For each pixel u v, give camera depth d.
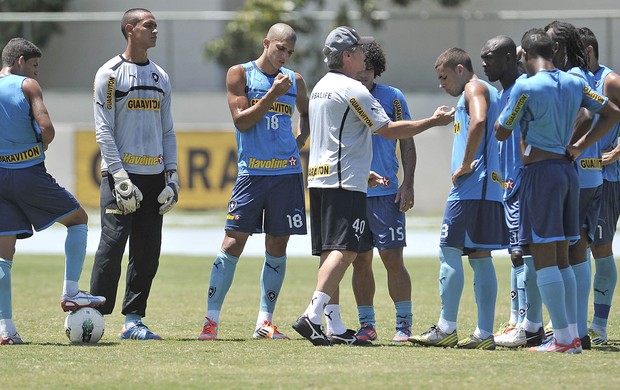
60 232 77.62
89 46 89.75
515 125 25.38
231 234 29.55
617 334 30.80
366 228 27.14
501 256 59.69
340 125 26.42
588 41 28.83
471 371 22.69
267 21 88.50
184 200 83.12
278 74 29.39
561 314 25.81
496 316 35.00
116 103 28.77
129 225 29.02
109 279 28.83
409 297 29.44
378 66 29.91
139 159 28.98
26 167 27.45
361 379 21.72
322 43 89.12
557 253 26.27
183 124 87.25
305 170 77.69
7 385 21.33
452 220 26.88
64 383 21.52
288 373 22.55
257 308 37.22
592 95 25.59
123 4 94.75
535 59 25.84
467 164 26.08
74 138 82.94
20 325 31.97
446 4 92.44
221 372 22.73
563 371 22.70
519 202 25.94
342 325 27.89
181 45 89.38
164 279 47.91
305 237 73.12
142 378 22.05
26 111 27.28
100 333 27.69
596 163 27.92
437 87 87.12
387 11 94.38
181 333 30.45
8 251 27.66
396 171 30.00
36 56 28.33
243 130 29.36
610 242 29.47
